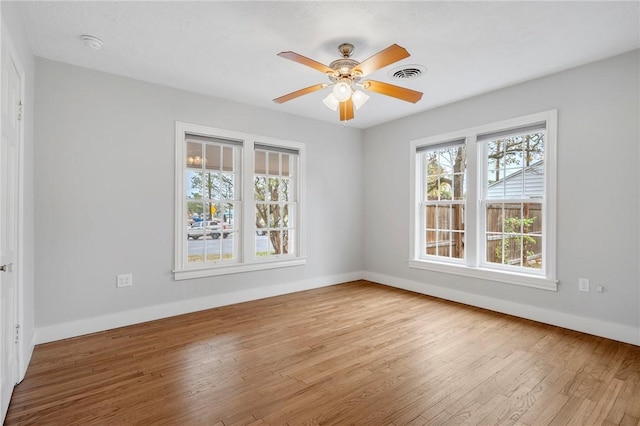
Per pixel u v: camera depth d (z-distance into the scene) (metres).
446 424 1.76
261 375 2.29
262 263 4.25
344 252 5.15
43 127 2.87
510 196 3.69
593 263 3.01
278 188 4.51
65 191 2.98
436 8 2.20
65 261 2.98
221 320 3.43
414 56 2.87
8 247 1.93
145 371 2.34
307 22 2.37
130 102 3.33
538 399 1.99
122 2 2.13
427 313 3.64
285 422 1.78
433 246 4.47
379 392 2.07
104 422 1.78
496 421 1.79
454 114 4.08
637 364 2.42
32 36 2.54
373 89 2.65
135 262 3.35
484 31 2.48
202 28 2.45
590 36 2.55
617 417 1.82
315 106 4.23
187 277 3.67
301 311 3.72
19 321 2.20
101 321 3.15
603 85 2.94
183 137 3.65
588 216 3.04
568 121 3.15
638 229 2.77
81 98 3.06
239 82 3.46
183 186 3.65
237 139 4.06
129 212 3.31
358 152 5.30
